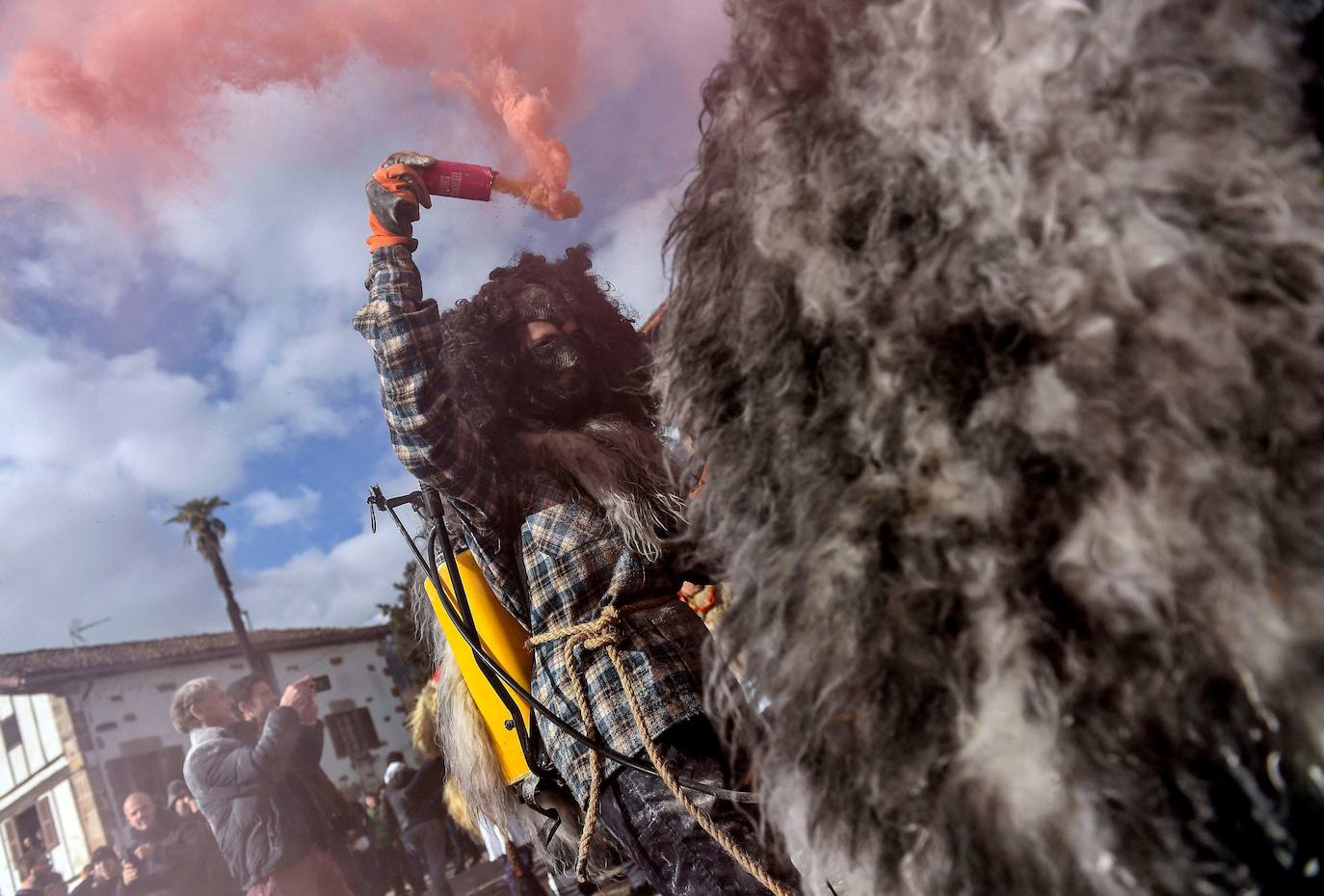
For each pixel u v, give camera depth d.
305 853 4.75
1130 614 0.82
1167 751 0.80
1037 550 0.87
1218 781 0.79
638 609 1.77
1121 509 0.83
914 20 1.02
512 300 2.09
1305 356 0.81
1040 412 0.87
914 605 0.92
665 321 1.25
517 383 2.08
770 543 1.06
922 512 0.93
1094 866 0.82
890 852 0.97
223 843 4.75
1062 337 0.88
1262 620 0.78
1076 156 0.89
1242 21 0.90
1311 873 0.77
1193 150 0.86
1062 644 0.85
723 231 1.16
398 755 7.84
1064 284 0.88
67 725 24.81
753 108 1.15
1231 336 0.82
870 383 0.98
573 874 2.03
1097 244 0.87
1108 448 0.84
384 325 1.83
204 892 6.76
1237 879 0.78
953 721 0.90
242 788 4.75
